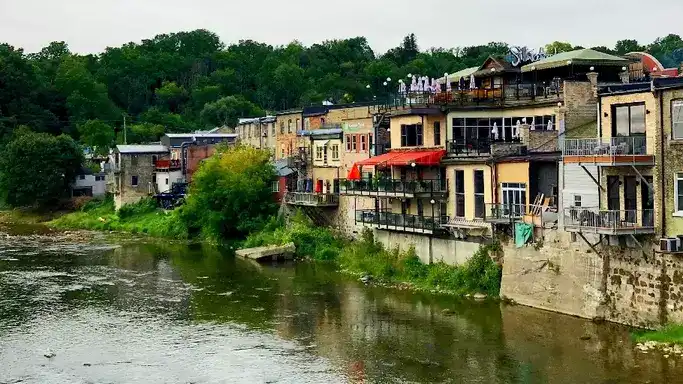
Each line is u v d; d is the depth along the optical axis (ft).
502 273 180.14
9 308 189.67
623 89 152.25
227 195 302.25
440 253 203.82
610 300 153.58
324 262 245.65
